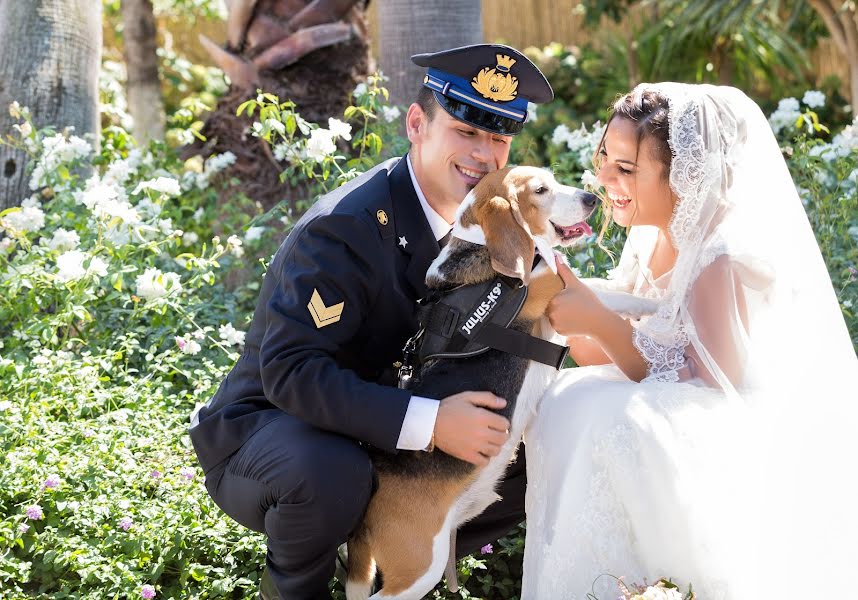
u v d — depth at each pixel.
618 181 2.92
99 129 5.45
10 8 5.13
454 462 2.71
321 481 2.59
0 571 3.02
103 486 3.33
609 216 3.19
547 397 2.91
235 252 4.30
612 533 2.70
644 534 2.69
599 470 2.70
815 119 4.96
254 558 3.21
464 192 2.90
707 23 9.97
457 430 2.62
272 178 5.43
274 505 2.67
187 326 4.35
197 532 3.21
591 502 2.69
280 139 5.30
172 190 4.46
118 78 10.37
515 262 2.70
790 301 2.84
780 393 2.78
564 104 10.57
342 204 2.76
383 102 5.21
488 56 2.78
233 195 5.44
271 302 2.71
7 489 3.25
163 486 3.42
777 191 2.89
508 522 3.12
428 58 2.80
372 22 11.75
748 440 2.70
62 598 3.00
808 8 10.60
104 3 11.42
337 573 3.06
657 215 2.91
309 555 2.68
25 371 3.80
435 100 2.82
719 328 2.76
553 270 2.82
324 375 2.61
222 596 3.10
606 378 2.93
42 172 4.66
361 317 2.76
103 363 3.85
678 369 2.83
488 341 2.77
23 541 3.18
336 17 5.38
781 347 2.82
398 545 2.70
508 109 2.85
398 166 2.91
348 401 2.60
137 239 4.37
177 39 12.59
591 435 2.70
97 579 3.08
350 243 2.70
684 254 2.82
